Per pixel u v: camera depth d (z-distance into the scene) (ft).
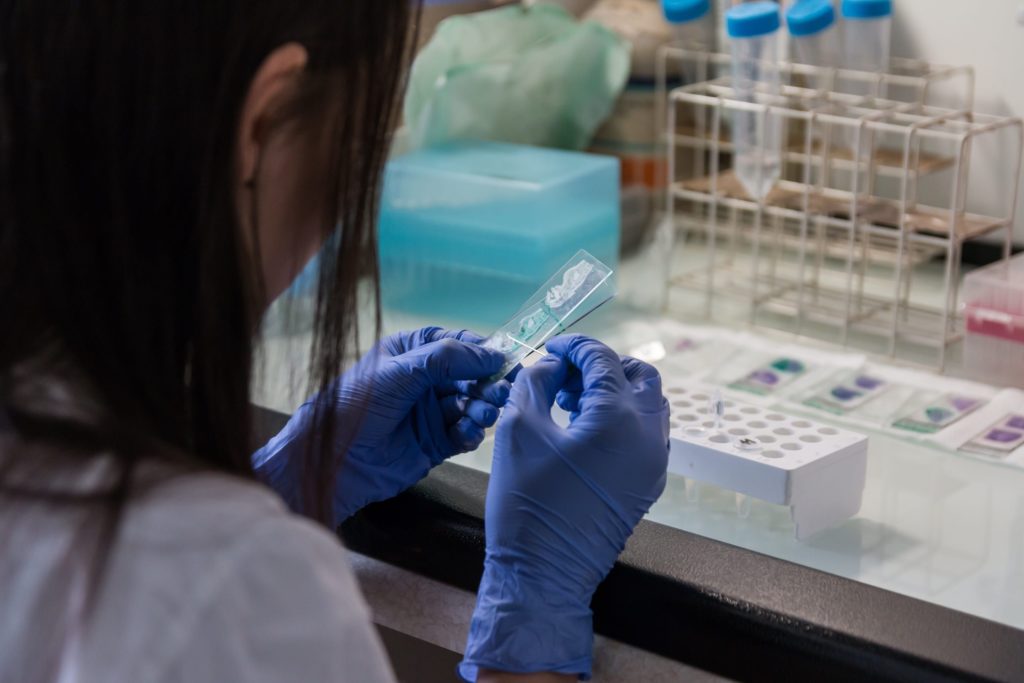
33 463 1.57
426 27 4.95
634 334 4.30
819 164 4.47
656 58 5.02
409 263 4.68
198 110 1.67
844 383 3.83
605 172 4.58
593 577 2.63
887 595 2.52
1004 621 2.54
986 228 3.99
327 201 1.92
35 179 1.65
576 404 3.00
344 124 1.87
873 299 4.42
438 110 4.91
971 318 3.85
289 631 1.55
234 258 1.76
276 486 2.92
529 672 2.54
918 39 4.71
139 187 1.68
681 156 5.20
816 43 4.44
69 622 1.47
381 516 2.98
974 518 3.06
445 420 3.11
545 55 5.08
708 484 3.25
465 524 2.87
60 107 1.63
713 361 4.02
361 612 1.69
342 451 2.50
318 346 2.07
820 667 2.43
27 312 1.66
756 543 2.96
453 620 2.94
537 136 5.23
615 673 2.75
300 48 1.74
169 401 1.77
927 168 4.23
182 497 1.56
